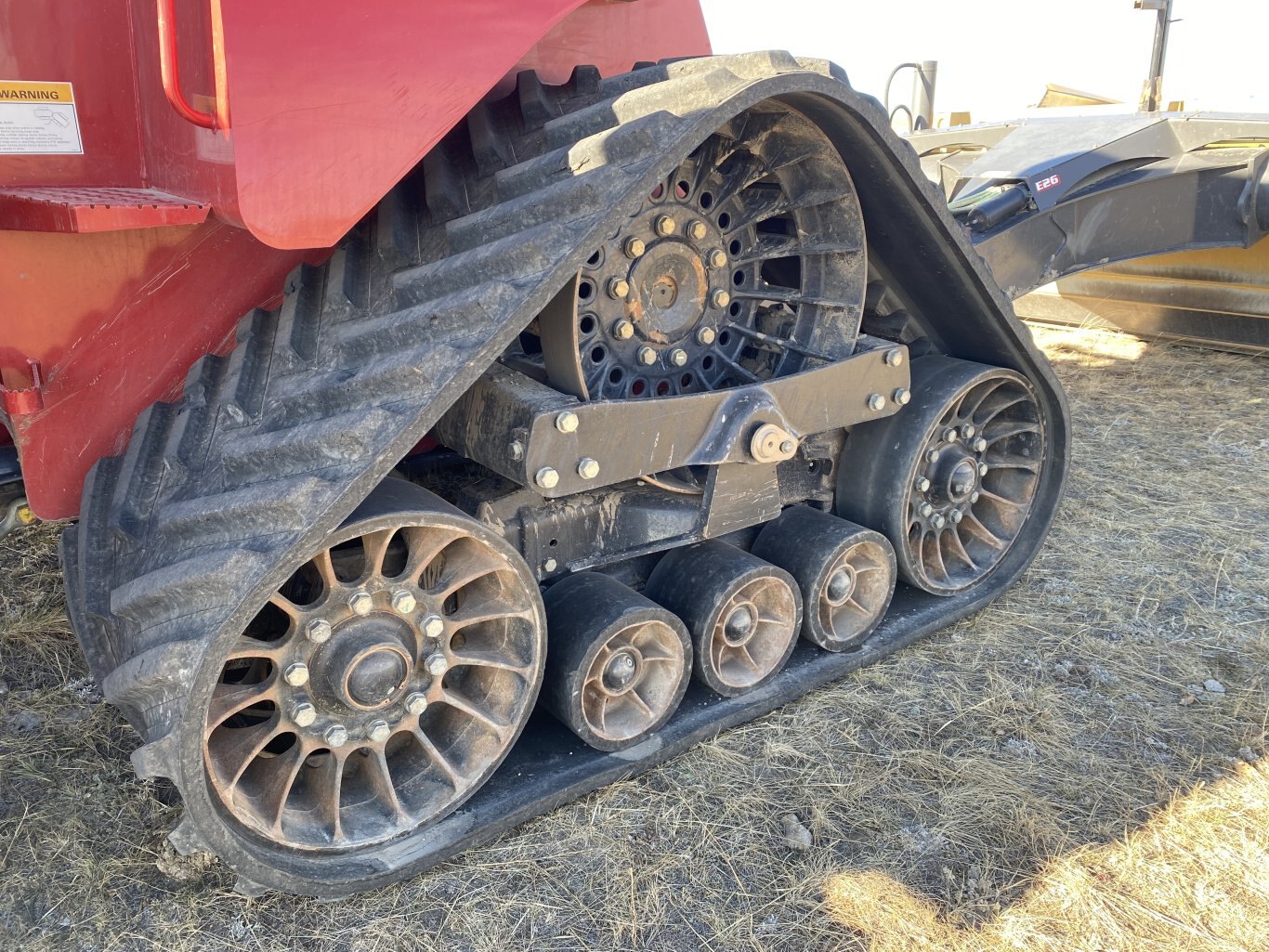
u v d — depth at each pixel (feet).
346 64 6.12
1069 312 22.41
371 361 7.13
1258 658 10.59
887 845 7.98
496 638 8.10
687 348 8.99
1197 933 7.12
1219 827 8.16
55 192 7.20
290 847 7.16
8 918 7.14
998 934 7.13
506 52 6.69
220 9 5.66
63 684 9.92
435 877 7.61
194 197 6.97
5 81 7.15
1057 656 10.62
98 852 7.78
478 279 6.94
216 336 8.42
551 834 8.05
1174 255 19.21
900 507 10.42
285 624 8.50
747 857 7.86
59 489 8.09
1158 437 16.75
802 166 8.93
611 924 7.22
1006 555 11.93
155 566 6.98
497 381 8.00
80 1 7.36
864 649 10.37
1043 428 11.57
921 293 10.48
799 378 8.96
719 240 8.84
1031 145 15.07
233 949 6.95
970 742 9.23
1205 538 13.26
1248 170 14.84
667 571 9.51
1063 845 7.94
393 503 7.04
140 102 7.75
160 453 7.92
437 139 6.58
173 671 6.17
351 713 7.34
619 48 9.96
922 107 21.07
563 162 7.25
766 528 10.44
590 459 7.80
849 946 7.03
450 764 7.84
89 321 7.84
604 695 8.56
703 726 9.05
